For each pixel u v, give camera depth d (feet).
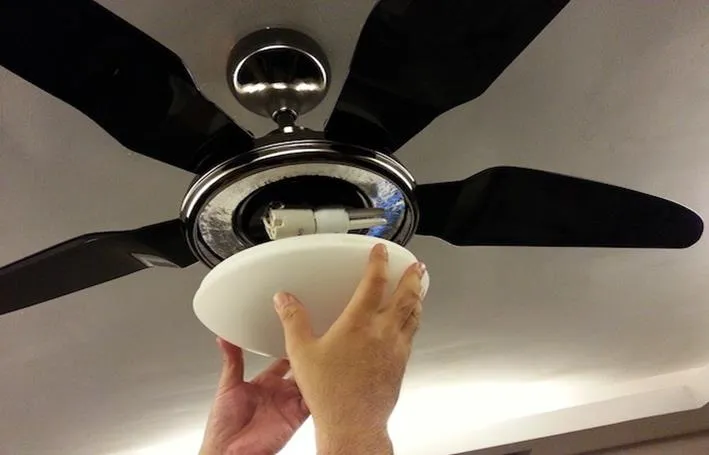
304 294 2.42
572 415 6.68
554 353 5.92
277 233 2.53
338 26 3.05
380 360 2.08
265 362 5.27
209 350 5.01
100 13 2.08
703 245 4.61
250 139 2.58
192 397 5.65
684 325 5.65
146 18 2.93
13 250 3.86
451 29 2.22
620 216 3.06
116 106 2.43
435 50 2.30
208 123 2.51
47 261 2.88
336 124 2.58
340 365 2.05
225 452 3.08
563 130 3.69
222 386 3.22
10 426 5.69
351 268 2.37
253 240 2.86
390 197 2.83
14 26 2.08
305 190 2.72
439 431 6.85
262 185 2.68
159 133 2.56
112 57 2.23
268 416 3.19
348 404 2.01
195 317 4.62
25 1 2.00
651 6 3.12
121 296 4.34
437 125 3.55
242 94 3.09
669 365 6.40
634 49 3.31
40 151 3.39
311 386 2.08
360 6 2.97
